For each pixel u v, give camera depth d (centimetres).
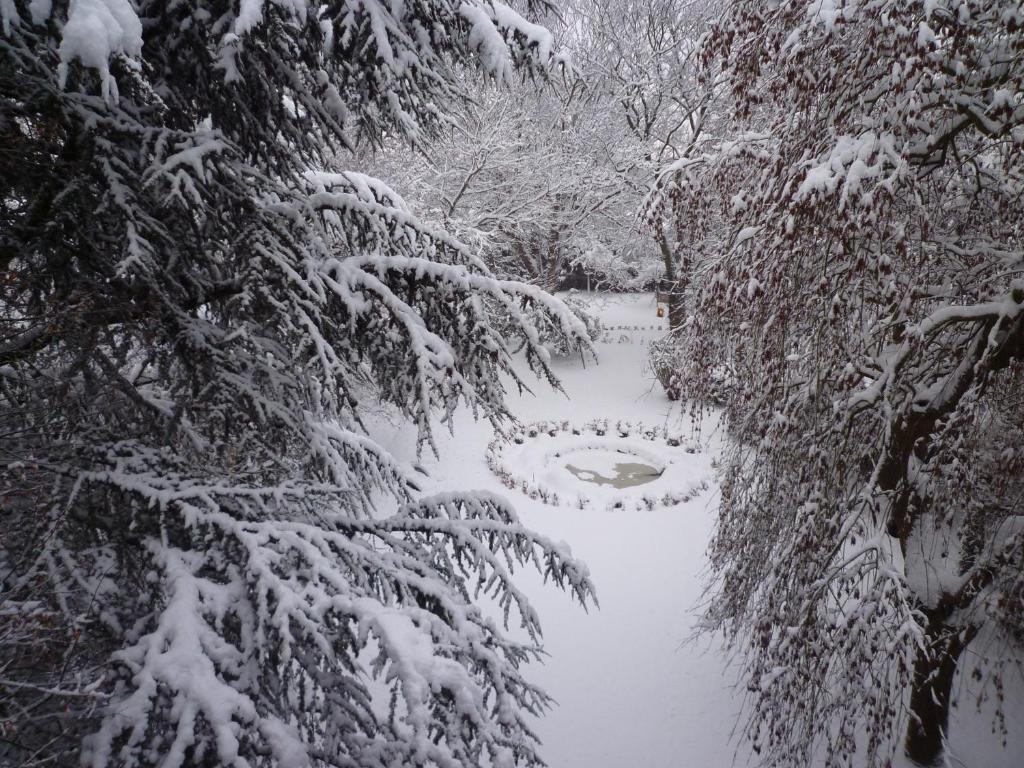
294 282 380
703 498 1468
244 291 363
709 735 817
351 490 404
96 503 338
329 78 463
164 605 295
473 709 236
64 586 278
